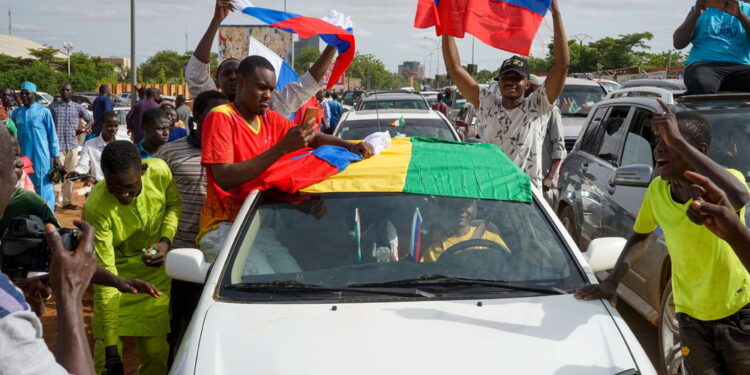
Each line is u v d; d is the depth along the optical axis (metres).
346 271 3.35
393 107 13.29
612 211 5.77
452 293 3.19
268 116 4.30
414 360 2.69
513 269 3.37
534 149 5.41
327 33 5.16
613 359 2.74
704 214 2.62
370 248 3.47
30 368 1.57
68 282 1.90
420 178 3.79
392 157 4.00
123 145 3.82
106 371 3.81
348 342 2.80
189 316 4.69
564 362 2.71
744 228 2.61
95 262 1.99
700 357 3.32
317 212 3.64
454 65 5.60
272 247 3.46
